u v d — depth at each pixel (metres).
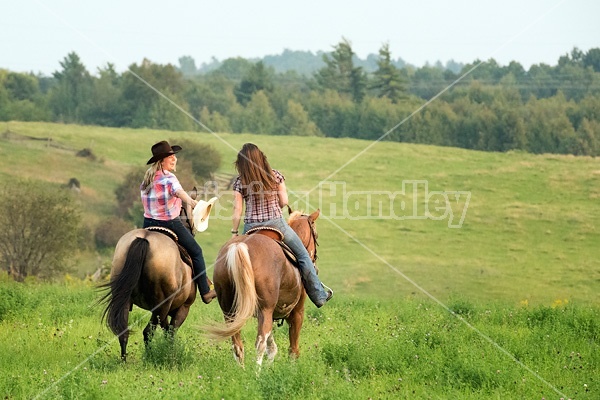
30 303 13.30
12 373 7.80
